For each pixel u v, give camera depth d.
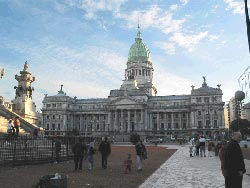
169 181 24.09
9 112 55.69
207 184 22.52
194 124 192.50
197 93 195.12
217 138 148.75
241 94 32.84
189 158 47.88
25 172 27.91
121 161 43.19
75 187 21.19
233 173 13.91
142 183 23.14
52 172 28.67
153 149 79.69
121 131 194.00
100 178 25.58
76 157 30.77
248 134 82.38
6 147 33.84
